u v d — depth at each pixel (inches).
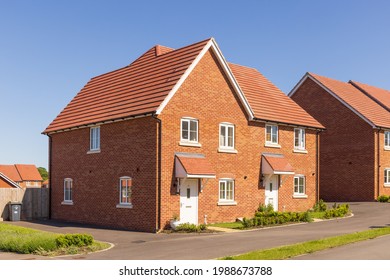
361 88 1772.9
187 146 949.8
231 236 796.6
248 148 1080.2
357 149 1524.4
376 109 1638.8
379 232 762.8
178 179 925.8
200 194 968.3
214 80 1014.4
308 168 1245.7
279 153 1160.2
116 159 1000.9
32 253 650.8
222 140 1027.9
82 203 1103.6
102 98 1151.6
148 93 981.8
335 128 1583.4
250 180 1079.0
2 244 685.3
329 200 1584.6
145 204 917.8
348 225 932.0
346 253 577.6
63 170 1183.6
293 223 986.1
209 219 981.8
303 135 1241.4
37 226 1032.8
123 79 1166.3
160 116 906.7
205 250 642.8
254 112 1106.1
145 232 898.7
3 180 1332.4
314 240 692.1
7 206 1190.9
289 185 1183.6
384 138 1541.6
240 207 1050.1
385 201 1446.9
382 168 1517.0
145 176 922.7
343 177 1555.1
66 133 1179.3
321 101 1626.5
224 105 1031.6
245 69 1285.7
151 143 913.5
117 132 1003.9
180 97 943.7
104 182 1032.8
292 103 1284.4
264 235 793.6
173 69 998.4
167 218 903.7
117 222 986.1
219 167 1010.1
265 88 1261.1
